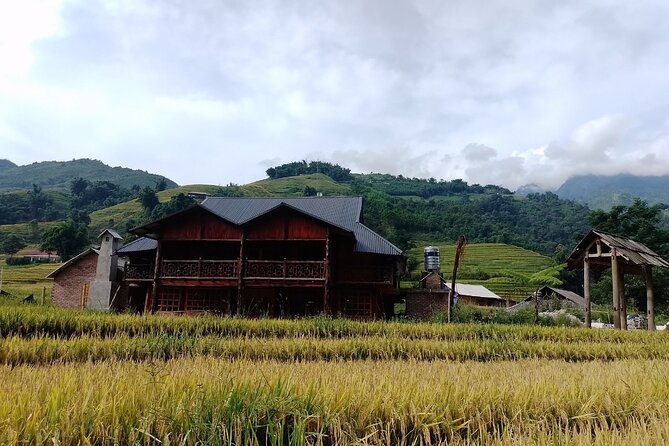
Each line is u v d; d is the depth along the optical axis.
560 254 80.62
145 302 29.94
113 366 7.51
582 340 17.27
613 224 41.34
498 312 25.56
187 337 13.34
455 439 4.99
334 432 4.69
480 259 84.31
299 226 26.72
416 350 13.99
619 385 6.53
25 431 3.97
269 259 28.39
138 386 5.04
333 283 27.33
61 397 4.53
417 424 5.06
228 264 26.41
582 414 5.52
